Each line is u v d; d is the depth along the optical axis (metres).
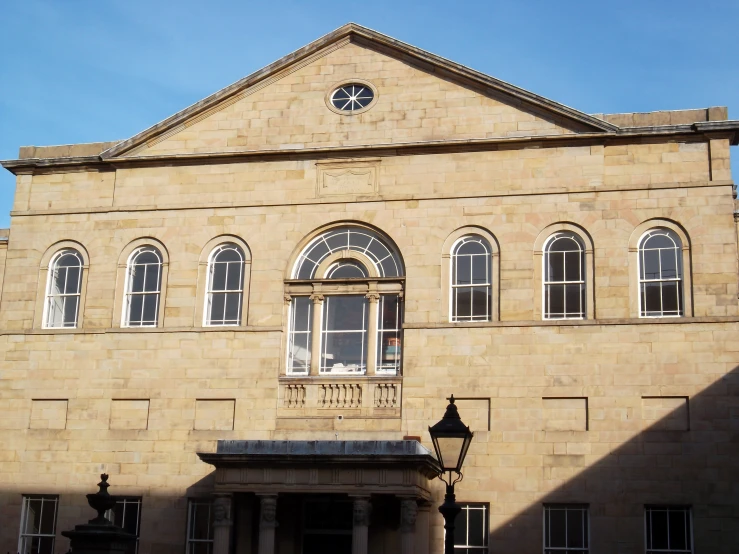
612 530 31.97
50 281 38.06
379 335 35.22
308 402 34.62
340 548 33.59
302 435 34.28
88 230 38.06
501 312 34.28
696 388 32.50
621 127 34.84
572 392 33.16
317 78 37.78
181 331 36.12
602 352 33.31
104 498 26.44
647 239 34.28
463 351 34.16
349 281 35.56
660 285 33.78
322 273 36.03
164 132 38.34
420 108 36.69
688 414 32.41
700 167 34.41
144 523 34.69
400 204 35.97
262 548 30.67
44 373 36.81
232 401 35.25
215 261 36.94
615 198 34.62
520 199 35.22
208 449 34.88
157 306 36.88
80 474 35.59
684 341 32.94
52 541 35.34
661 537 31.94
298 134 37.34
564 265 34.56
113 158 38.25
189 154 37.66
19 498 35.81
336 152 36.81
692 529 31.66
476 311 34.72
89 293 37.31
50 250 38.25
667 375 32.78
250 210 36.97
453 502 21.36
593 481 32.41
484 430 33.41
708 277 33.34
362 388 34.44
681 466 32.06
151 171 38.16
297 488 30.81
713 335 32.81
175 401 35.56
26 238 38.47
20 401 36.69
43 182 39.03
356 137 36.88
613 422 32.72
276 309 35.75
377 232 36.00
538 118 35.81
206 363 35.69
